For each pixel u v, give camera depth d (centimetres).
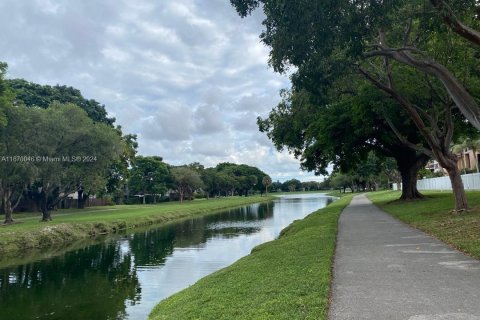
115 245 2753
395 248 1220
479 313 619
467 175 4250
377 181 10481
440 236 1387
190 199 9750
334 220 2262
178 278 1714
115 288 1602
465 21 1523
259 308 707
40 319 1258
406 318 611
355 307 672
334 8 1095
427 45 1769
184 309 838
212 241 2808
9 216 3531
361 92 2245
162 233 3378
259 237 2923
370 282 830
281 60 1249
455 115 2698
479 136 3469
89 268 2014
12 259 2281
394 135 2969
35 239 2744
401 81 2052
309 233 1753
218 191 12350
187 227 3819
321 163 3784
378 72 2027
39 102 5291
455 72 1831
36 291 1591
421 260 1022
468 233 1357
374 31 1245
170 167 10156
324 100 1496
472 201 2380
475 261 984
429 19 1355
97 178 3834
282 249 1395
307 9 1094
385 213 2533
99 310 1325
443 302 678
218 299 842
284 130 3191
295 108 2973
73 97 5812
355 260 1065
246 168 15838
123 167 6431
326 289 781
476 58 1811
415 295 725
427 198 3209
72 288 1625
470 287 761
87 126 3731
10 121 3253
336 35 1149
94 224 3456
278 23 1176
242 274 1071
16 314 1312
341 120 2917
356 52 1188
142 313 1273
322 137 3034
